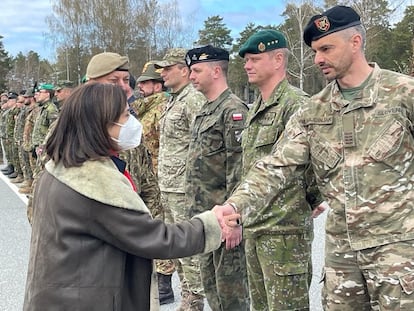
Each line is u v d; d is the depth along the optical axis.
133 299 1.97
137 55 37.34
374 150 2.09
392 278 2.06
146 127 4.70
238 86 38.44
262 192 2.42
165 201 4.18
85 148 1.88
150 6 37.50
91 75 3.23
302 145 2.36
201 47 3.35
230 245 2.47
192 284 3.87
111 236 1.85
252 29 37.56
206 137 3.31
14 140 11.27
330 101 2.23
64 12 37.72
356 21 2.14
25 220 7.38
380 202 2.08
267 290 2.91
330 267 2.28
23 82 62.25
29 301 1.88
